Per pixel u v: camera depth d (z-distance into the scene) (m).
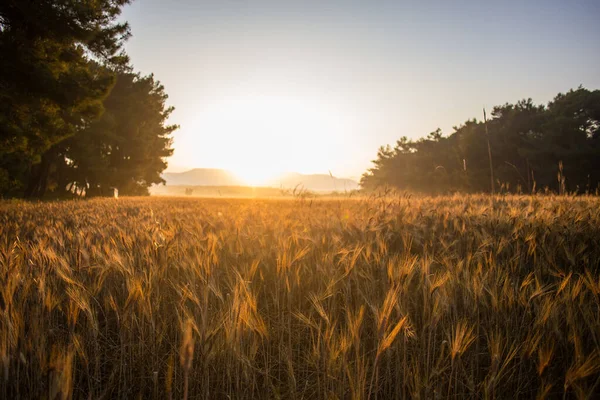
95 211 8.89
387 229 4.56
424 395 1.94
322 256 3.49
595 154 29.23
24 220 6.43
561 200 6.34
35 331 1.92
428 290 2.49
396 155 52.00
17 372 1.85
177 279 3.04
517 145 34.19
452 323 2.32
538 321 2.05
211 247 3.18
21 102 13.38
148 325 2.48
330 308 2.74
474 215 5.29
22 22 12.55
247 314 2.07
